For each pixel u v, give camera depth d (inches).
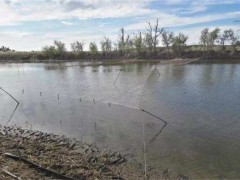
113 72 2373.3
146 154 649.0
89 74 2303.2
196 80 1718.8
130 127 844.6
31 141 725.3
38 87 1712.6
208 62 2982.3
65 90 1562.5
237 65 2578.7
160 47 4252.0
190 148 679.7
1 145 661.9
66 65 3368.6
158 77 1908.2
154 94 1337.4
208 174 554.9
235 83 1555.1
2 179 442.9
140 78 1902.1
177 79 1788.9
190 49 3853.3
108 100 1241.4
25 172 485.1
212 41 3666.3
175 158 626.5
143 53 4003.4
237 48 3686.0
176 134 774.5
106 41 4842.5
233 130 794.8
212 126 834.2
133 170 567.5
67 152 645.3
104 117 960.3
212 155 638.5
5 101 1288.1
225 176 546.9
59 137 772.0
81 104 1176.2
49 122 928.9
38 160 559.2
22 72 2706.7
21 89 1644.9
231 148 673.0
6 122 950.4
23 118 995.3
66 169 531.5
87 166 559.5
